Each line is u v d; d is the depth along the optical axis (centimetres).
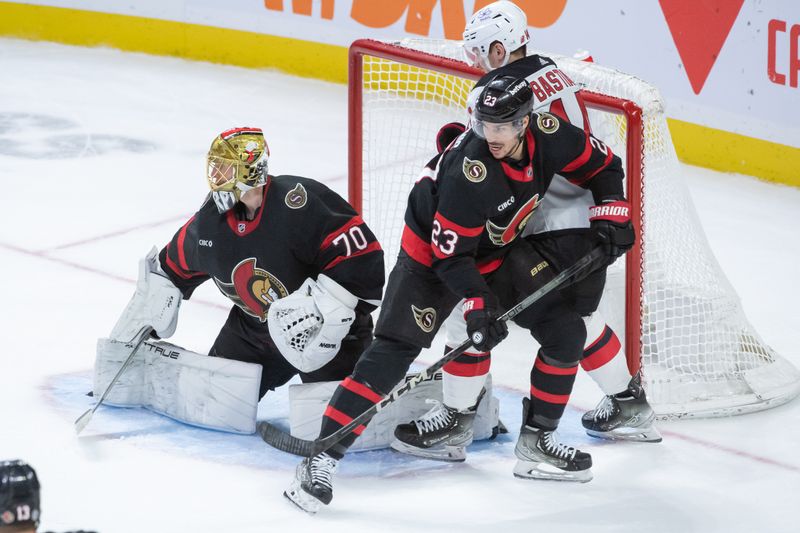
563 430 1449
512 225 1196
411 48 1830
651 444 1408
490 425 1398
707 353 1562
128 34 3538
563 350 1239
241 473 1283
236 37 3412
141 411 1452
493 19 1423
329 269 1309
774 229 2359
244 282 1346
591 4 2752
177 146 2809
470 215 1143
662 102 1540
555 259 1265
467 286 1156
